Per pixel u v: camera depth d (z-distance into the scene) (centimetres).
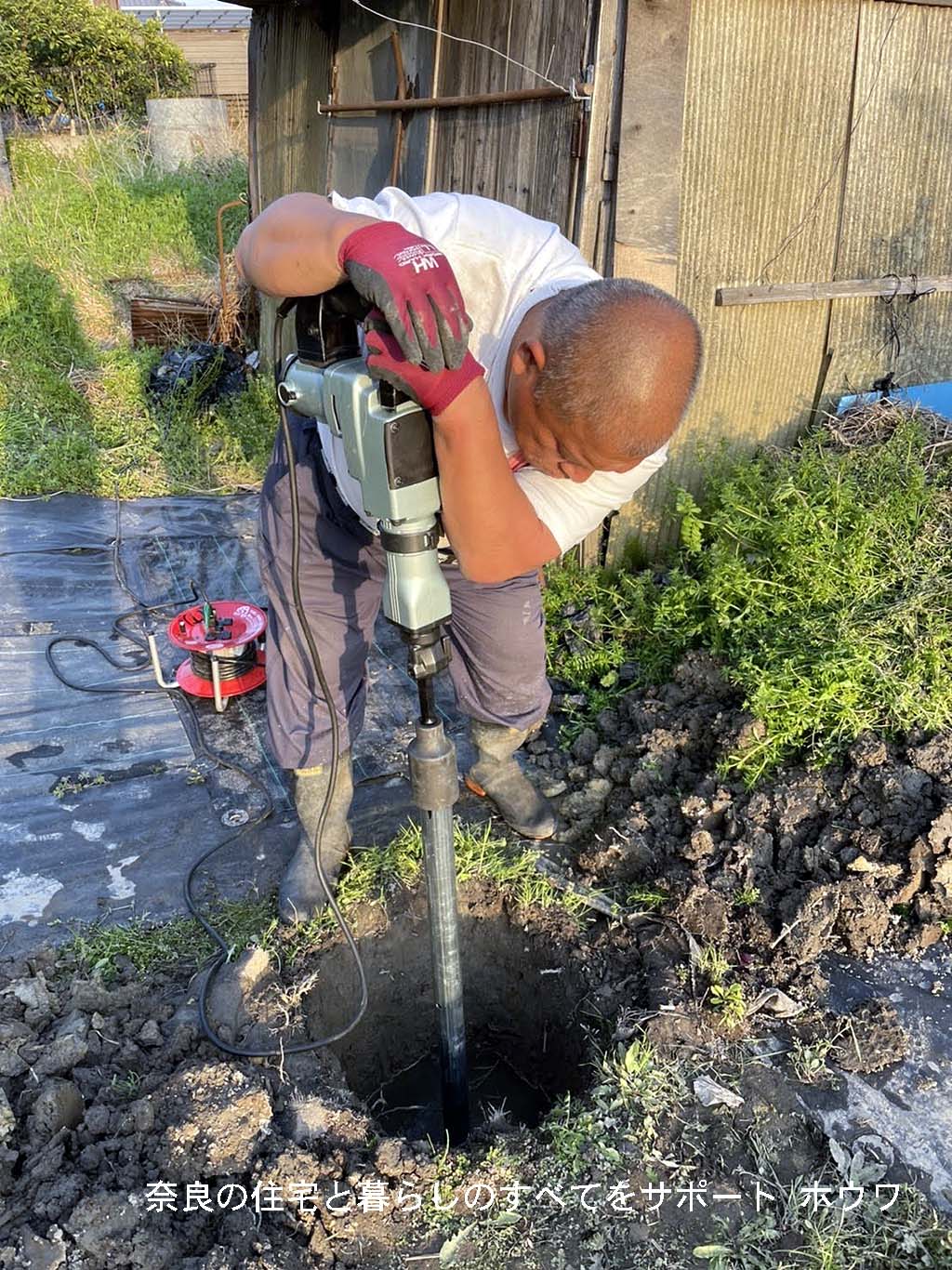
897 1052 217
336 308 164
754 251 372
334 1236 187
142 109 1581
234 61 1961
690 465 394
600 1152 200
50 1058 211
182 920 256
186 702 344
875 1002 226
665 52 319
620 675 338
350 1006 257
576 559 384
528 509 167
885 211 391
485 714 261
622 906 260
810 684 282
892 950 241
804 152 365
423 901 265
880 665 292
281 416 187
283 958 246
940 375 437
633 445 160
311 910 254
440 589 172
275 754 242
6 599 405
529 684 256
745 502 359
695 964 235
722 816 268
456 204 185
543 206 355
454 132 405
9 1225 184
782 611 318
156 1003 232
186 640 332
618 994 239
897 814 258
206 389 598
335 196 189
